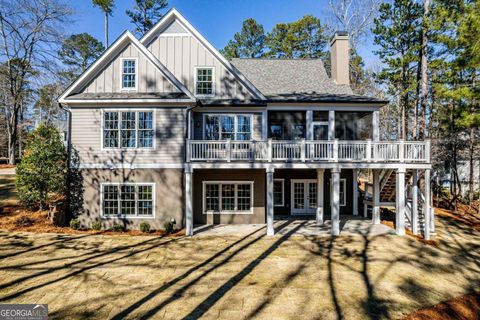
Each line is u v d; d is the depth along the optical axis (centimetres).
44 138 1302
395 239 1152
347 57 1689
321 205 1383
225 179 1401
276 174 1653
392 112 3177
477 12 1278
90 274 789
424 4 1692
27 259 884
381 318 603
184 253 971
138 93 1278
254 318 592
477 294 724
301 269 847
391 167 1195
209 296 680
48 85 2327
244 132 1418
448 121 2003
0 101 2900
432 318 614
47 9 2066
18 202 1397
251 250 1007
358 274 818
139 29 3045
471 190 1870
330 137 1450
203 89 1429
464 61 1325
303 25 3309
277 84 1642
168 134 1268
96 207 1260
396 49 2194
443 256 977
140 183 1264
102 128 1262
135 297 670
